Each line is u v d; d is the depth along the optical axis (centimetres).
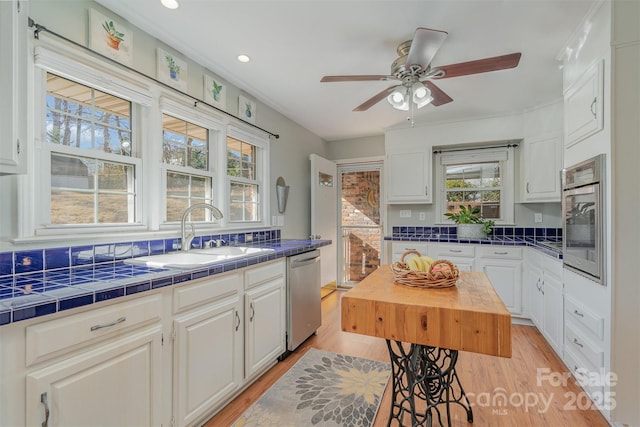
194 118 225
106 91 171
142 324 130
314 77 256
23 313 92
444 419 169
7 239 131
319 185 399
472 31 190
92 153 166
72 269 150
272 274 223
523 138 346
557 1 163
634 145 150
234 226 268
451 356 137
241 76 254
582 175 182
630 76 150
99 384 114
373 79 197
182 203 225
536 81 263
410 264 150
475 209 370
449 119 370
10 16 110
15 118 112
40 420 98
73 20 155
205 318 162
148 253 190
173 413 144
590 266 171
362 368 225
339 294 438
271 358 220
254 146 307
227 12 174
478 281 150
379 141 443
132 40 184
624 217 151
